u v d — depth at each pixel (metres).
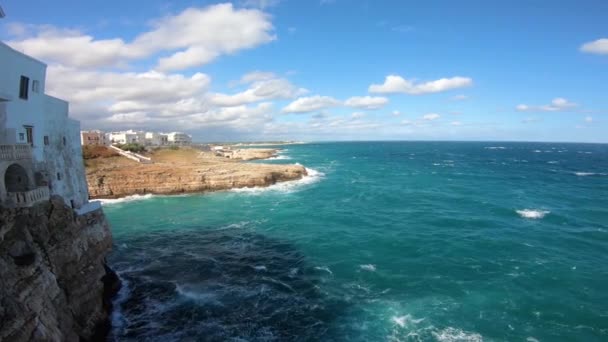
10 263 16.27
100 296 24.41
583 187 76.12
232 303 26.42
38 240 19.19
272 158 166.75
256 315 24.83
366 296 27.23
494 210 53.59
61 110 25.94
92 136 122.69
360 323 23.66
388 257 34.88
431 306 25.50
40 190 20.69
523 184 80.62
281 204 60.19
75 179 27.62
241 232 44.25
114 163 84.12
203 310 25.47
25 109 21.28
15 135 20.38
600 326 22.86
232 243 40.12
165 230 45.50
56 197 22.84
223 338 22.31
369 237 41.16
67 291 20.80
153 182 69.00
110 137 175.50
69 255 21.59
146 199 65.38
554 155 199.75
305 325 23.58
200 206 59.50
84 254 23.55
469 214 51.34
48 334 16.48
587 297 26.42
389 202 60.88
